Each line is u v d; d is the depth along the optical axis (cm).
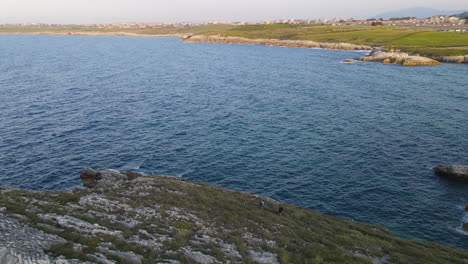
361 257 2194
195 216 2362
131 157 4978
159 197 2627
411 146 5406
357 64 15200
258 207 3003
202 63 15950
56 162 4722
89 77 11269
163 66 14712
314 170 4619
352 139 5753
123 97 8538
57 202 2089
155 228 1956
